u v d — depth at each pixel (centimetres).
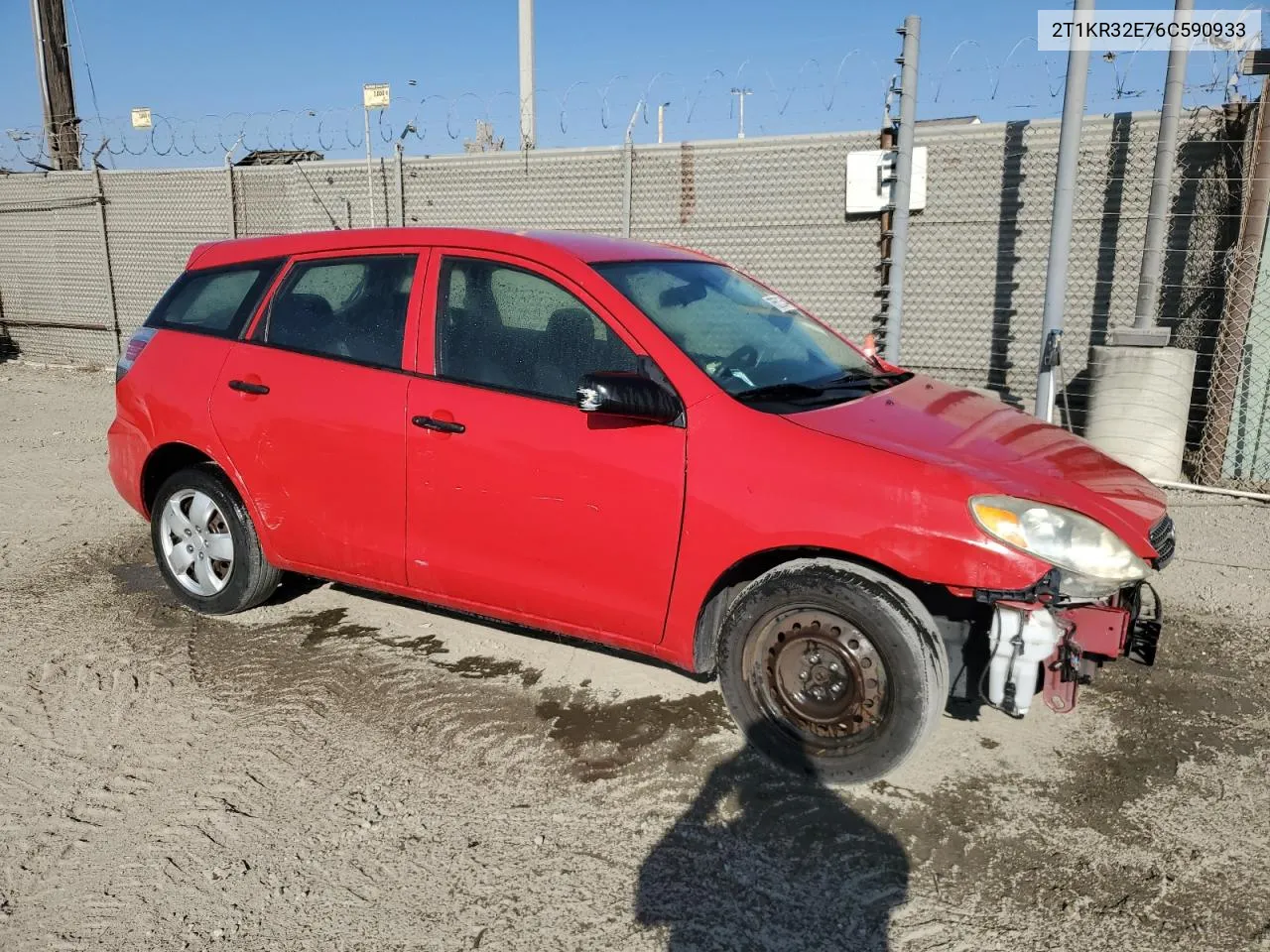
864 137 803
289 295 439
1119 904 277
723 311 402
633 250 417
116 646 449
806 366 393
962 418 368
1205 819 317
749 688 341
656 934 267
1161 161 669
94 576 541
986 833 309
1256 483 702
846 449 322
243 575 458
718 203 872
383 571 414
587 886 286
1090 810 321
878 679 318
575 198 944
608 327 362
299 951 261
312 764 350
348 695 401
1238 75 662
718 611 356
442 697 398
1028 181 751
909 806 323
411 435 389
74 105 1539
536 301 379
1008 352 784
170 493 474
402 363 399
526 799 328
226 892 284
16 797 330
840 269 830
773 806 323
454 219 1012
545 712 386
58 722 380
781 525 322
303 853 301
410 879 289
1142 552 316
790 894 282
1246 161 676
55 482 743
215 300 464
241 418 435
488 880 289
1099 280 745
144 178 1223
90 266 1301
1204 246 714
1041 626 303
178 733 372
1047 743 363
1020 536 302
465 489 379
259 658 435
